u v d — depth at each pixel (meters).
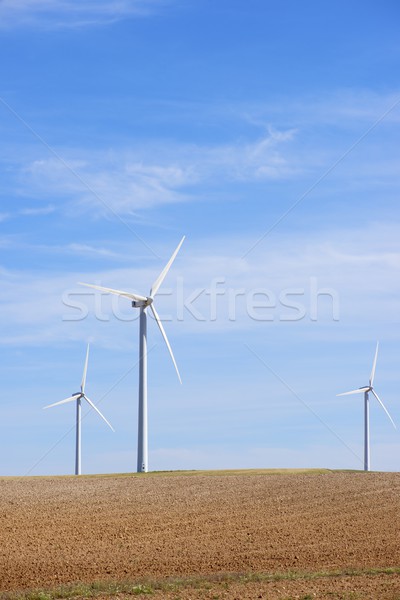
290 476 55.69
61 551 30.06
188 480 53.19
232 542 32.53
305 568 27.00
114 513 39.34
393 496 45.62
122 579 24.28
